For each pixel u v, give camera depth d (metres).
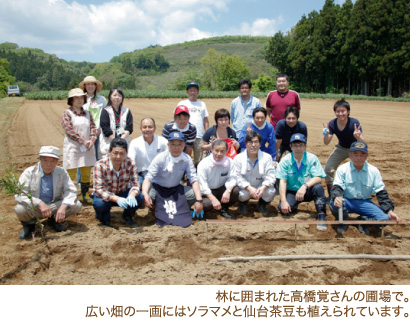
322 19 54.44
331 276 3.44
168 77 176.00
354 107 29.55
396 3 43.28
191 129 5.57
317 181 4.68
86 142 5.25
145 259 3.70
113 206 5.36
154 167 4.59
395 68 43.19
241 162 4.86
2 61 86.81
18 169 7.63
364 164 4.33
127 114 5.69
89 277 3.38
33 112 21.84
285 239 4.22
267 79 71.62
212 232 4.38
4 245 3.97
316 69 56.56
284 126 5.57
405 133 13.79
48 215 4.09
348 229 4.46
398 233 4.37
